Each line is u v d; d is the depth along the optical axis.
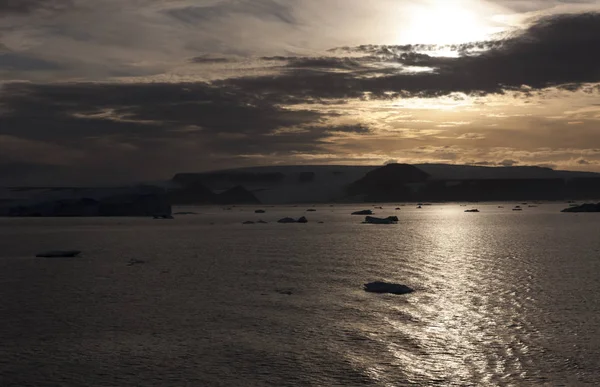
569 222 126.44
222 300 32.75
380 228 109.50
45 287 37.66
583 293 33.47
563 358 21.45
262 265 49.06
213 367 21.20
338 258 54.06
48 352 23.09
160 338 24.91
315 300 32.41
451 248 63.78
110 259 54.88
